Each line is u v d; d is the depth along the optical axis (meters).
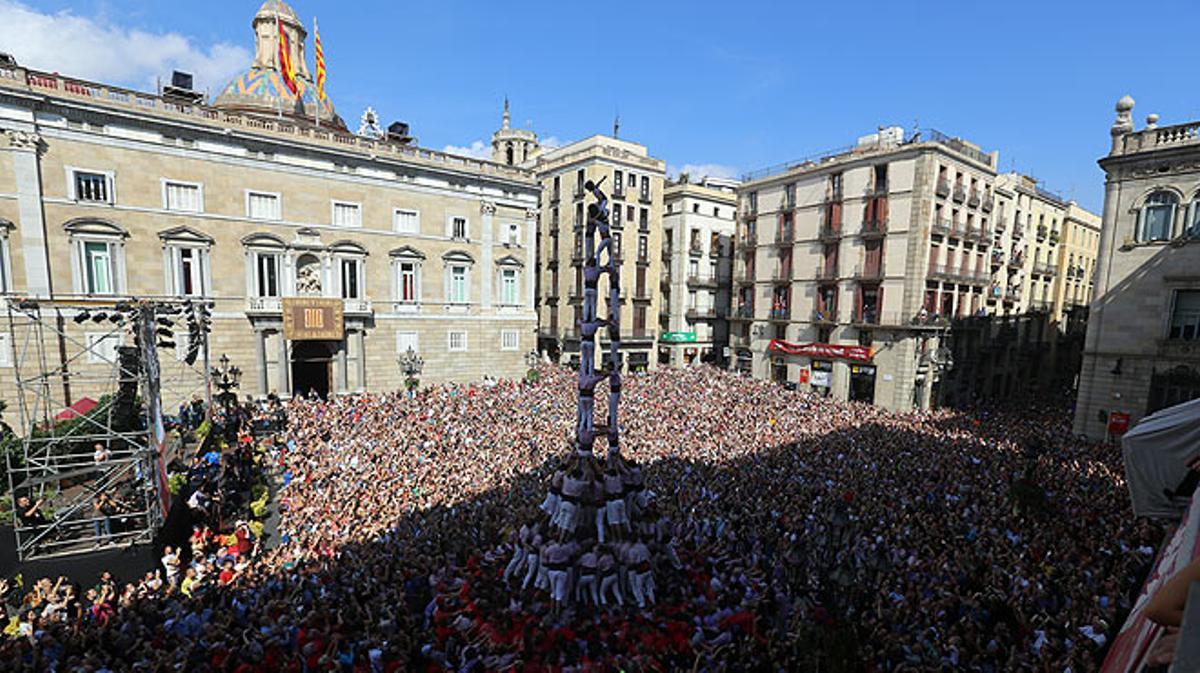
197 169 34.12
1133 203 32.19
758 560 17.67
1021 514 19.94
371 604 14.81
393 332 41.47
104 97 31.59
